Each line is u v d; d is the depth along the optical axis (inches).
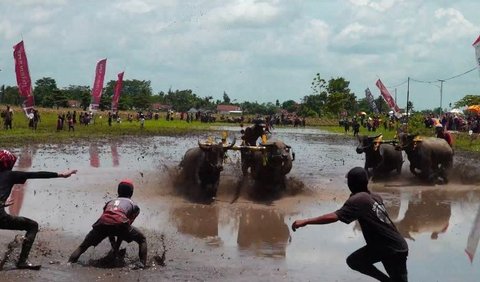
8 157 364.5
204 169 663.1
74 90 7121.1
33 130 1860.2
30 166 936.3
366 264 306.7
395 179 854.5
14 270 355.9
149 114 3740.2
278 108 6540.4
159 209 592.7
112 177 802.8
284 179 698.2
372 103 2450.8
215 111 6658.5
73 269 365.7
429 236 495.2
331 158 1224.8
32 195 636.7
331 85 3688.5
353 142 1846.7
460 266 403.2
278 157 668.1
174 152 1306.6
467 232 510.9
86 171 875.4
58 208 570.3
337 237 481.7
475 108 2106.3
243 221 545.6
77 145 1424.7
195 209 599.2
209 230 505.0
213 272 373.4
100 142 1566.2
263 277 366.6
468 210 614.5
